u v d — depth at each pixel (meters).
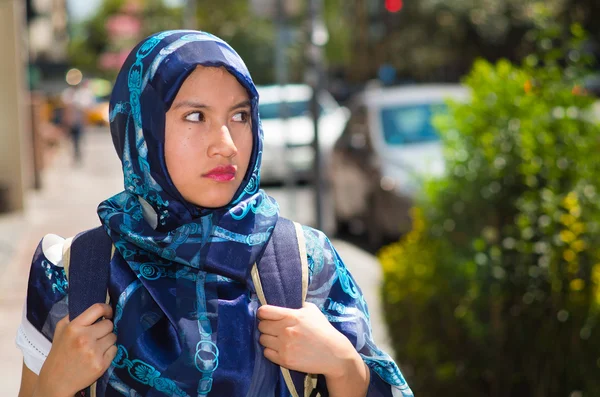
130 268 1.97
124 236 1.97
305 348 1.91
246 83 1.98
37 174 18.41
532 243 4.25
